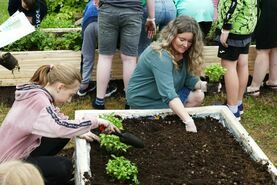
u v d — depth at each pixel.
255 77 6.79
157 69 4.73
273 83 7.04
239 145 4.52
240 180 3.96
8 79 6.66
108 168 3.94
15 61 5.10
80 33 7.13
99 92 6.22
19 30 5.34
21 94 3.85
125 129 4.72
